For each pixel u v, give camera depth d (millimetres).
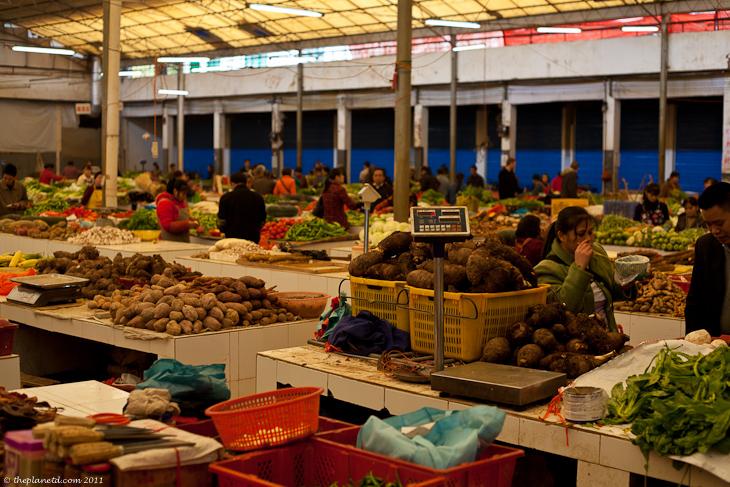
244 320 5918
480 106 30109
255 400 3238
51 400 3697
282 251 9328
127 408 3312
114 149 14852
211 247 9680
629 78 24750
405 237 4828
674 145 25938
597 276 4637
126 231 10578
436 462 2799
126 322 5828
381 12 25969
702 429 3051
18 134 36125
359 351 4559
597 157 27844
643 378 3457
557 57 25438
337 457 3006
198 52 34188
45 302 6625
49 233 11172
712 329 4375
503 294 4160
